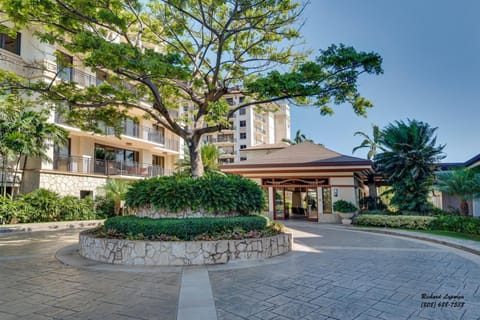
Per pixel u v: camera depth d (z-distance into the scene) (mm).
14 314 3836
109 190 17969
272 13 9570
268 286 4977
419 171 14789
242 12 9078
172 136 28312
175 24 10766
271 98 9727
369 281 5277
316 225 15680
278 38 11086
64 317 3730
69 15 8258
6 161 14891
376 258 7285
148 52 7719
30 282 5270
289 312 3863
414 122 15430
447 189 12945
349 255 7652
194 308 3994
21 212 14773
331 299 4355
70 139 19609
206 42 11766
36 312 3898
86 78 18812
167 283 5168
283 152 19516
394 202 15484
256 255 7090
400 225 13508
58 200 16141
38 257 7516
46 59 16266
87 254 7344
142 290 4785
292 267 6320
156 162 27969
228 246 6781
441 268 6266
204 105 10266
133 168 23078
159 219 7723
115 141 22469
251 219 7828
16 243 9938
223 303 4184
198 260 6531
